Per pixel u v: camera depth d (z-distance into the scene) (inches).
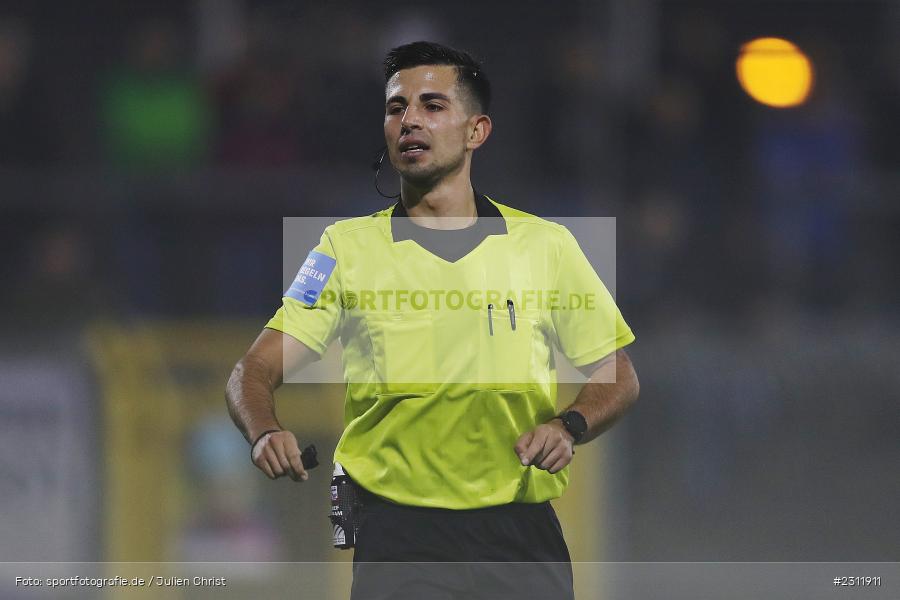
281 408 855.1
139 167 1146.7
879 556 958.4
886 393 986.1
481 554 524.4
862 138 1225.4
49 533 864.3
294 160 1158.3
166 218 1035.9
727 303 1100.5
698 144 1181.1
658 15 1250.6
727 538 948.0
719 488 956.6
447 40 1241.4
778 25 1267.2
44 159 1133.1
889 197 1136.2
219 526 867.4
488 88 546.6
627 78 1229.1
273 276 1040.2
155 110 1152.2
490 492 525.0
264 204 1045.2
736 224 1131.9
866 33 1289.4
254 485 868.6
